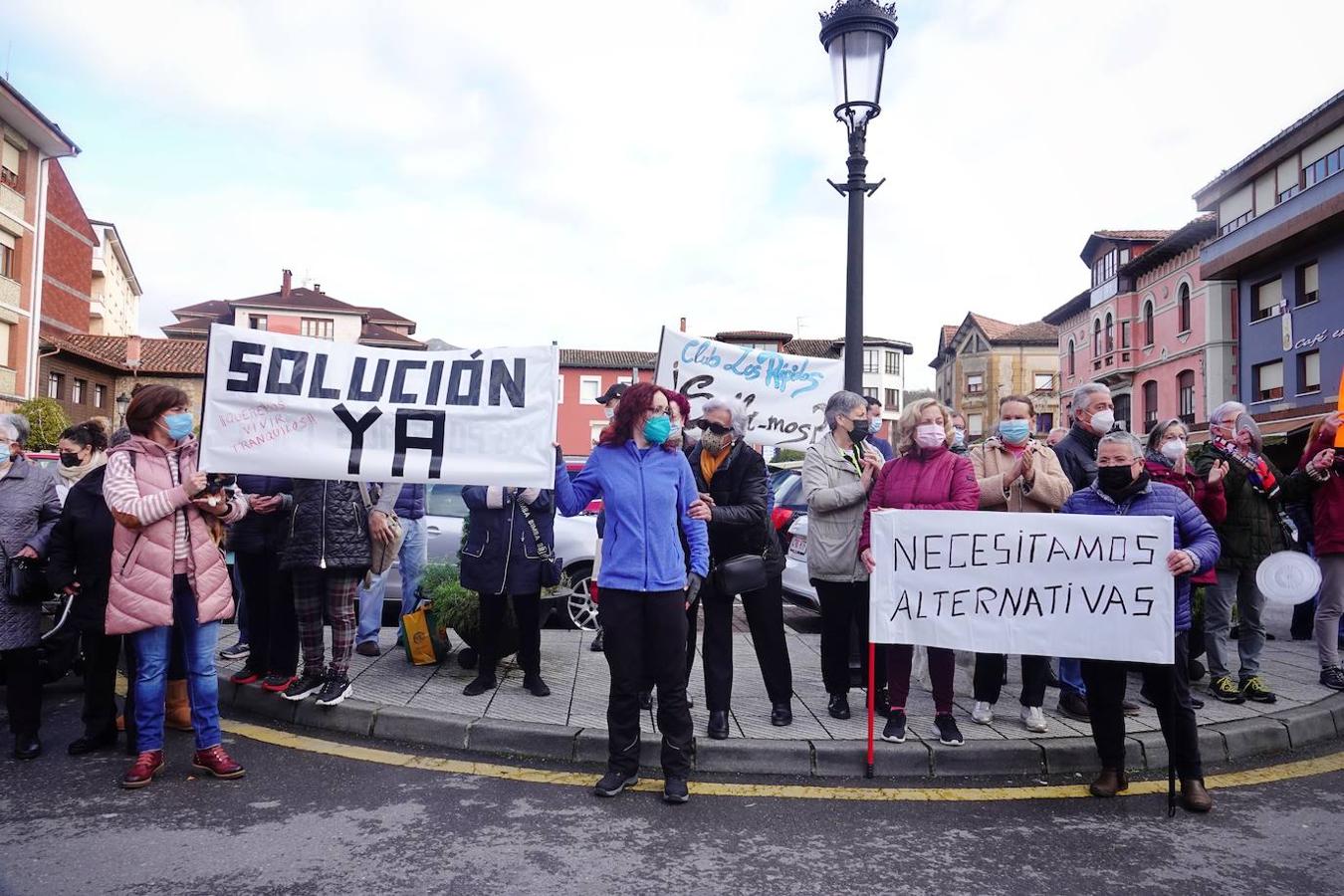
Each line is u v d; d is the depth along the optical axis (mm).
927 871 3473
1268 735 5059
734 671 6496
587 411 60375
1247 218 29938
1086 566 4297
